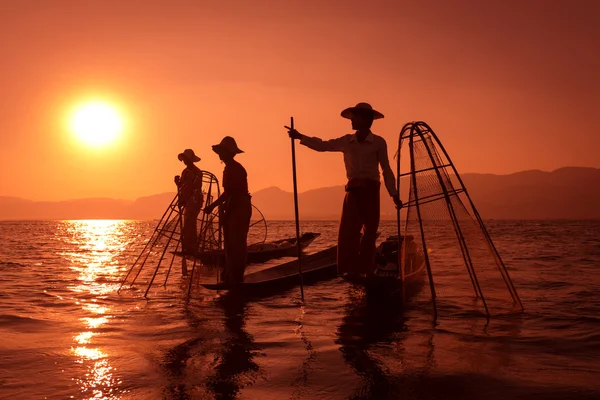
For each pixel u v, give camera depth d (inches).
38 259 615.5
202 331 207.3
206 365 159.0
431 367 154.6
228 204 313.1
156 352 175.0
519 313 240.1
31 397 131.5
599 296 291.4
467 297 255.0
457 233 255.4
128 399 130.0
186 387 138.7
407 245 266.2
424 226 262.1
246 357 167.6
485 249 251.4
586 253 632.4
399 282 267.9
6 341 193.0
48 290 338.3
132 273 443.2
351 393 133.3
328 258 421.4
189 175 412.5
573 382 140.9
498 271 247.4
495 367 154.9
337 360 163.0
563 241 991.0
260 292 309.0
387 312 244.5
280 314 244.2
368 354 169.5
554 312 241.9
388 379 143.9
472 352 171.8
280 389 136.6
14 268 496.4
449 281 258.8
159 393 134.1
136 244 1067.9
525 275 392.2
